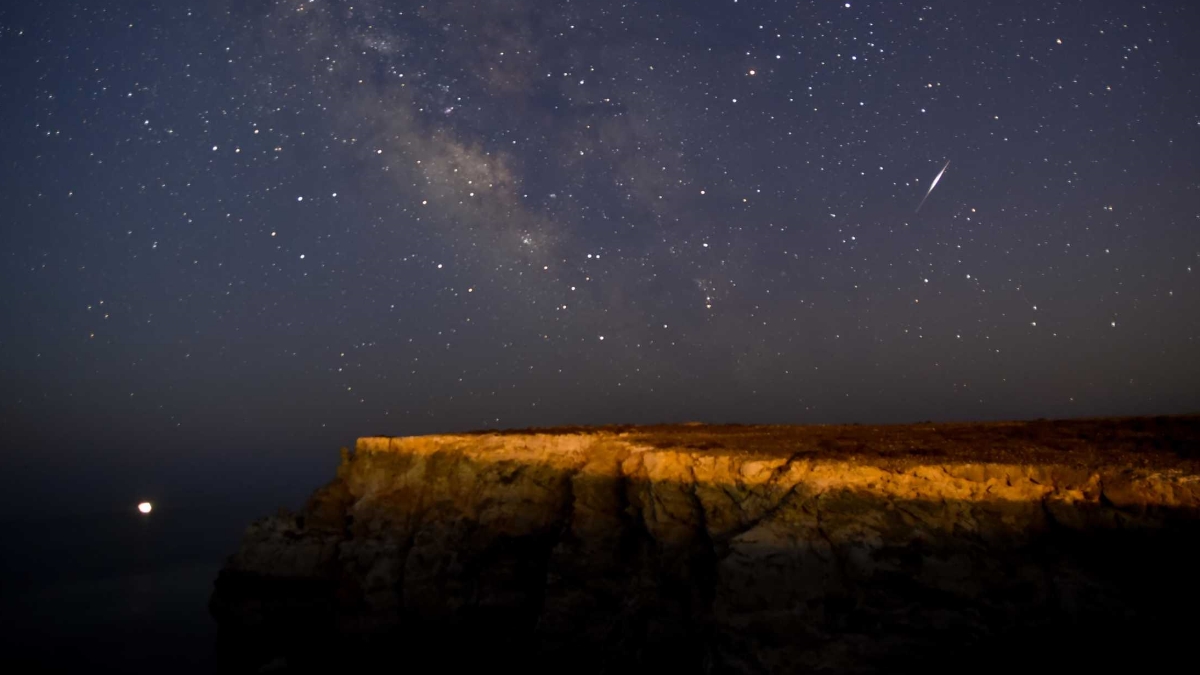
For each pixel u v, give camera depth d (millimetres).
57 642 25203
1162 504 10984
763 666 11562
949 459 13234
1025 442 14898
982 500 12195
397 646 17594
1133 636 10406
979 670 11055
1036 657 10852
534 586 16859
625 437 18062
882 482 12891
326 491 20828
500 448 18516
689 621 13641
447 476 18844
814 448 15312
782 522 12703
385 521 19141
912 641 11398
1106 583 10875
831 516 12633
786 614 11836
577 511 16125
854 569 11992
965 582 11531
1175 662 10086
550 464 17641
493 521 17484
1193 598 10234
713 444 16422
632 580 14680
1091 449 13625
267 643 19344
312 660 18469
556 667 15062
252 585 19750
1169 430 15055
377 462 20438
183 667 22438
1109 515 11242
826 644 11602
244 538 20609
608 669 14078
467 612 17078
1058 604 10938
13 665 23078
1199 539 10461
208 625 26859
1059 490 11898
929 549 11914
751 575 12117
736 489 13906
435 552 17844
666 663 13664
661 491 14719
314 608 19172
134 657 23547
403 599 17781
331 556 19453
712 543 13586
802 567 12109
